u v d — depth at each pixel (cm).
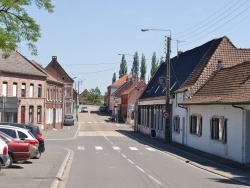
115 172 1978
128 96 9294
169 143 4097
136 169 2116
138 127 6662
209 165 2373
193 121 3619
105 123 8944
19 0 1853
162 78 5172
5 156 1681
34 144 2273
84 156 2859
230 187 1588
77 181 1666
